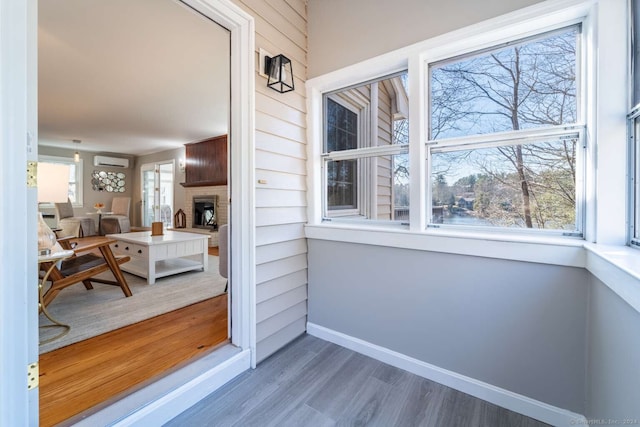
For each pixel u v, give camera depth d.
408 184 1.98
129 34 2.53
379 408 1.56
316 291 2.34
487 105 1.68
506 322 1.57
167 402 1.46
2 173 0.92
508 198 1.63
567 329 1.41
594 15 1.34
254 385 1.74
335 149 2.36
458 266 1.70
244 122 1.84
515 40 1.59
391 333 1.96
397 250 1.92
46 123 5.34
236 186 1.87
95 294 3.08
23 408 0.98
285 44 2.15
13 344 0.96
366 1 2.04
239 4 1.80
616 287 0.98
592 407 1.30
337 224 2.28
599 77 1.31
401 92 2.05
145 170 8.55
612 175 1.30
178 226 7.48
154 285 3.41
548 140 1.51
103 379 1.66
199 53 2.85
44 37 2.56
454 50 1.74
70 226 6.51
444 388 1.73
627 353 0.98
